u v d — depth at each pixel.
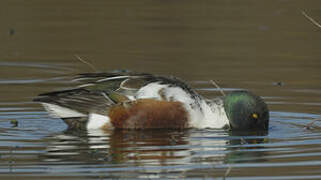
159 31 24.14
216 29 24.45
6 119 13.75
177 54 20.86
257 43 22.55
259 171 10.42
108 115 12.95
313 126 13.46
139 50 21.42
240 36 23.50
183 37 23.20
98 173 10.23
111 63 19.55
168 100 12.95
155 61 19.86
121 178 10.00
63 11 27.47
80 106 12.98
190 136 12.58
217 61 20.02
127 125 12.92
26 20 25.58
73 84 17.19
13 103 15.10
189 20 25.89
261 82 17.45
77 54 20.91
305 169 10.50
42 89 16.62
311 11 27.00
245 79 17.75
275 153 11.44
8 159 10.94
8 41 22.48
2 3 28.44
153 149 11.61
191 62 19.81
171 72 18.42
